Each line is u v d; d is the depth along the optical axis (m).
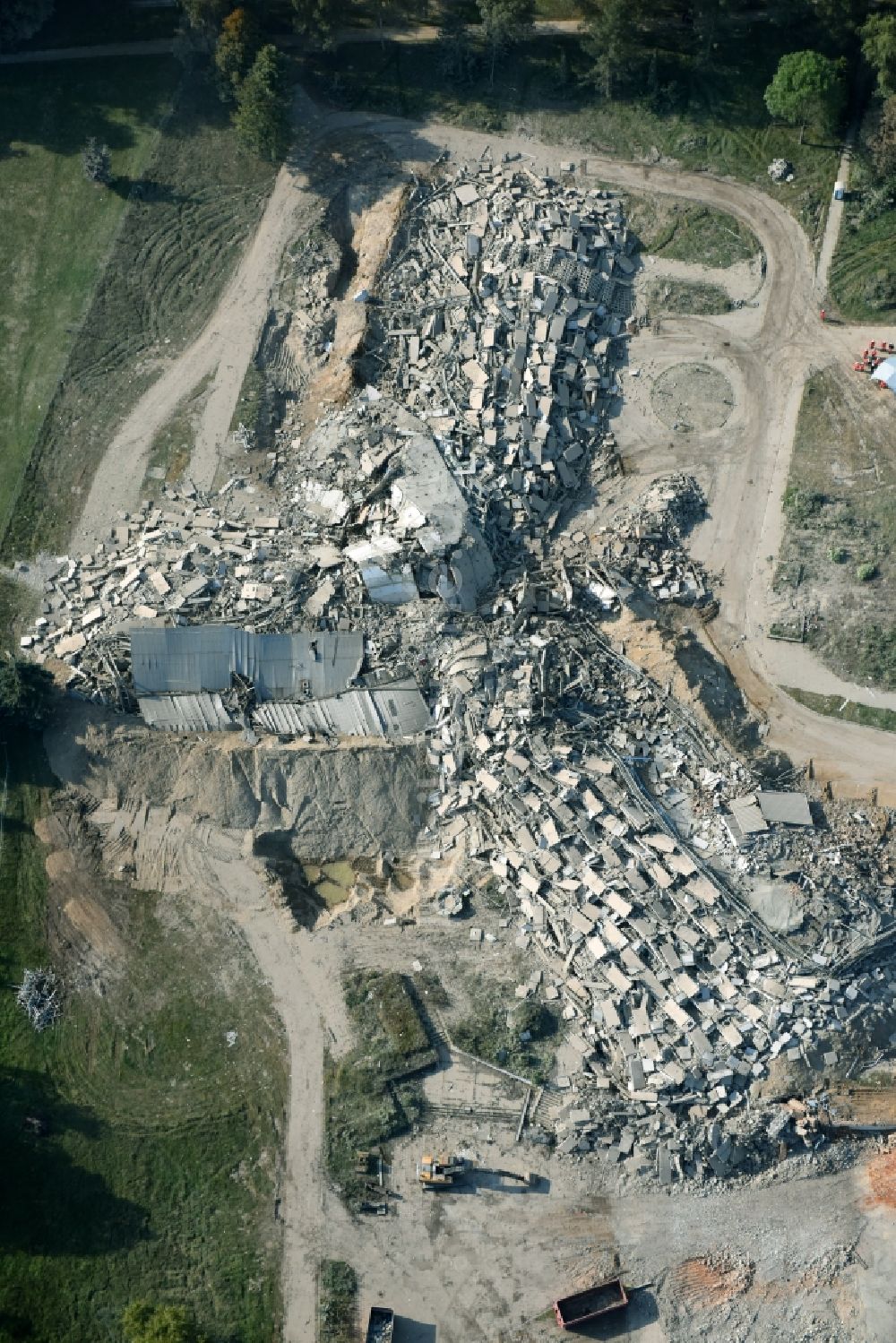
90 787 74.19
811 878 70.19
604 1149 65.75
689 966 68.31
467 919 71.25
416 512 77.38
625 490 84.38
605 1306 62.97
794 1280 63.88
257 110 88.81
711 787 73.25
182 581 77.62
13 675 72.19
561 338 86.38
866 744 77.50
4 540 81.31
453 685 73.88
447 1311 63.59
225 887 72.19
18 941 71.12
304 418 85.88
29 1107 67.62
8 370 86.88
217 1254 64.81
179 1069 68.38
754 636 80.69
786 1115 65.50
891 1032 68.25
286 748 73.75
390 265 88.56
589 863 70.75
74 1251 65.00
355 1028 68.62
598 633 77.56
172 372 86.75
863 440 85.56
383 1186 65.50
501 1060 67.62
